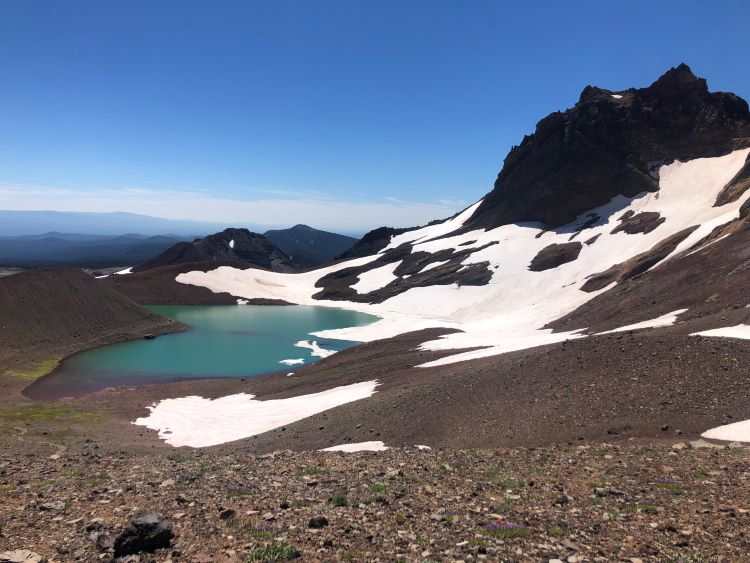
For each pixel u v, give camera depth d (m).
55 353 87.19
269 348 96.81
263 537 12.01
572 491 15.77
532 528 12.37
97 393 64.25
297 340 104.62
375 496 15.32
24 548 11.95
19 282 98.06
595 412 28.09
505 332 80.44
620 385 30.41
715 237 73.00
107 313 107.50
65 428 46.97
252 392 62.00
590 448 22.69
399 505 14.52
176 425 48.91
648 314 56.03
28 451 36.28
